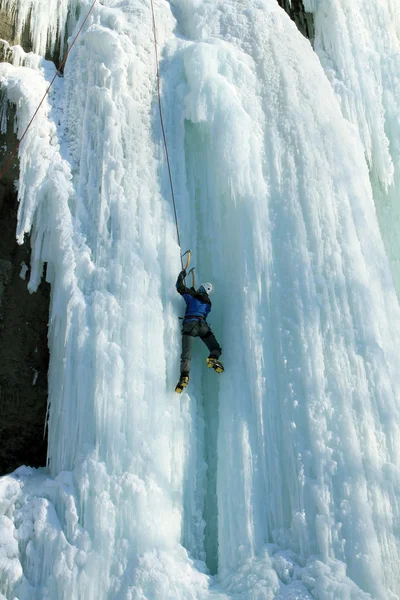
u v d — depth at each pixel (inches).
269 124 313.0
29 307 288.8
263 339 267.4
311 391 254.7
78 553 222.2
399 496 239.6
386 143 369.7
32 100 298.8
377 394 259.6
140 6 341.1
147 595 215.0
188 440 256.4
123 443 241.8
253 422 255.1
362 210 304.5
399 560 228.7
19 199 283.3
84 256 270.8
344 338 267.9
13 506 236.5
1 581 219.6
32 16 331.9
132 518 229.8
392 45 407.8
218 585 228.7
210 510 254.5
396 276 352.8
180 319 274.5
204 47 318.0
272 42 339.9
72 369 254.1
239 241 286.7
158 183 296.7
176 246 286.0
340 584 214.8
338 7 391.2
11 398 274.5
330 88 346.6
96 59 312.8
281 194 296.4
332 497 235.3
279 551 231.5
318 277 278.4
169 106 316.2
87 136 297.6
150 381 254.5
